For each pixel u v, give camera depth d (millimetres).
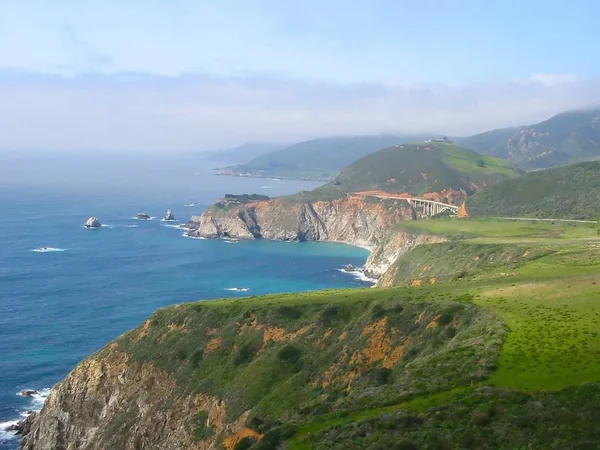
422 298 80688
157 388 89875
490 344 53500
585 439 33594
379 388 52938
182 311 101500
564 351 49656
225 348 89062
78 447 94312
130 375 94312
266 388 76500
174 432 80188
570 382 42625
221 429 74812
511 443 34781
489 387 42375
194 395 82500
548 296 69375
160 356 93625
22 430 100375
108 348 101500
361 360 72188
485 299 73250
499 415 38000
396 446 36375
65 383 99562
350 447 38344
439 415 39562
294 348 81875
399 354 69500
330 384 71125
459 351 54375
